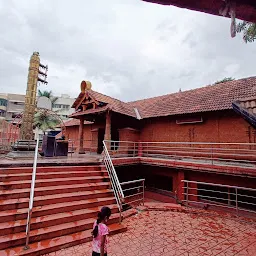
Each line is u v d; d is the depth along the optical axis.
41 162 8.05
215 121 12.10
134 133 15.70
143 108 17.16
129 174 13.52
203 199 10.47
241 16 1.50
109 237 5.85
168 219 7.40
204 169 9.90
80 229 5.84
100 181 8.35
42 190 6.63
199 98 14.08
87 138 19.62
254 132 10.41
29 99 10.78
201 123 12.73
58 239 5.32
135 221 7.13
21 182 6.66
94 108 13.72
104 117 15.21
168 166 11.29
